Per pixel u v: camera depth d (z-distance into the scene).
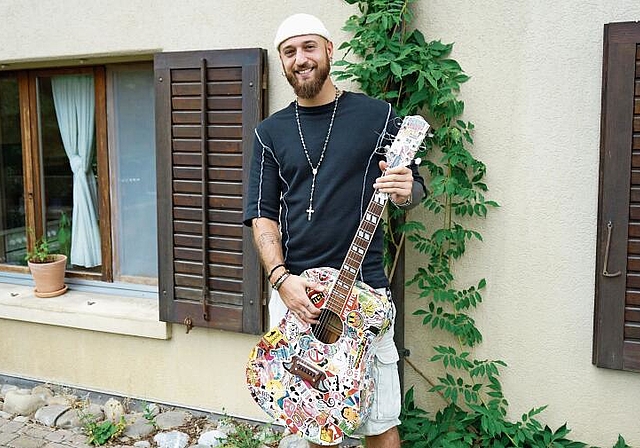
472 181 2.88
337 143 2.18
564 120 2.74
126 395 3.67
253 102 3.11
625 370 2.69
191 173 3.30
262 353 2.21
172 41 3.34
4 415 3.54
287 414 2.15
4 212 4.29
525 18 2.75
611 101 2.59
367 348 2.14
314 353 2.15
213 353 3.44
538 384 2.89
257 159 2.34
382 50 2.84
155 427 3.37
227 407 3.44
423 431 2.93
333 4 3.03
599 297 2.69
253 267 3.20
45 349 3.87
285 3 3.11
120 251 3.93
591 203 2.74
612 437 2.80
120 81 3.79
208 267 3.31
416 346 3.07
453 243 2.94
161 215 3.39
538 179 2.80
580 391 2.83
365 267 2.22
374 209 2.13
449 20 2.86
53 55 3.61
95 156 3.94
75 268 4.09
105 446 3.19
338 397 2.12
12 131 4.16
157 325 3.50
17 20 3.67
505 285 2.90
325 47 2.16
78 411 3.50
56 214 4.10
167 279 3.41
